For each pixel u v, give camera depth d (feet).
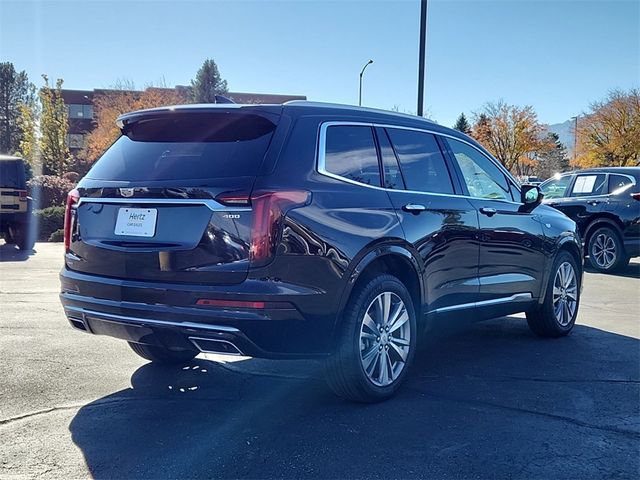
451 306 16.17
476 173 17.92
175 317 12.15
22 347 18.04
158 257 12.41
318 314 12.43
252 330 11.78
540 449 11.62
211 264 11.97
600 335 21.13
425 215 15.07
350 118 14.39
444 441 11.94
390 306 14.23
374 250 13.48
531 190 19.08
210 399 14.23
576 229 21.61
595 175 39.01
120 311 12.80
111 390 14.71
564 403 14.11
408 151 15.64
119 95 175.42
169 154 13.32
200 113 13.34
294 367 16.89
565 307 20.85
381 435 12.21
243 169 12.30
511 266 18.31
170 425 12.66
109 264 13.10
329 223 12.68
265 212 11.83
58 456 11.15
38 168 135.54
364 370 13.53
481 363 17.47
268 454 11.34
